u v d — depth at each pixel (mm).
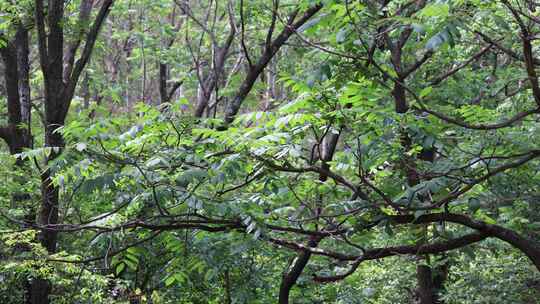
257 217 5547
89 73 17969
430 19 5445
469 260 10789
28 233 8258
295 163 6559
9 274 8961
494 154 5723
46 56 9438
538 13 6215
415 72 10258
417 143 5613
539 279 10742
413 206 5715
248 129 5324
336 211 6020
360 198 6352
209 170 5242
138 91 24141
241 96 9039
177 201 5875
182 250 6660
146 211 6113
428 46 3848
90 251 10719
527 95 8219
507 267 10875
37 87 19984
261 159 5457
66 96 9586
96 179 4945
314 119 5203
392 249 6102
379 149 5438
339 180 5598
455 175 5621
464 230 8492
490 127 4570
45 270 8539
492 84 9969
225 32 14820
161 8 14719
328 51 4363
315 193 6289
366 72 4484
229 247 7047
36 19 9438
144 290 10938
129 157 5082
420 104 4469
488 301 10820
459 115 6480
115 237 6820
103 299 9703
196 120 5285
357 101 4918
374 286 13680
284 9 11945
